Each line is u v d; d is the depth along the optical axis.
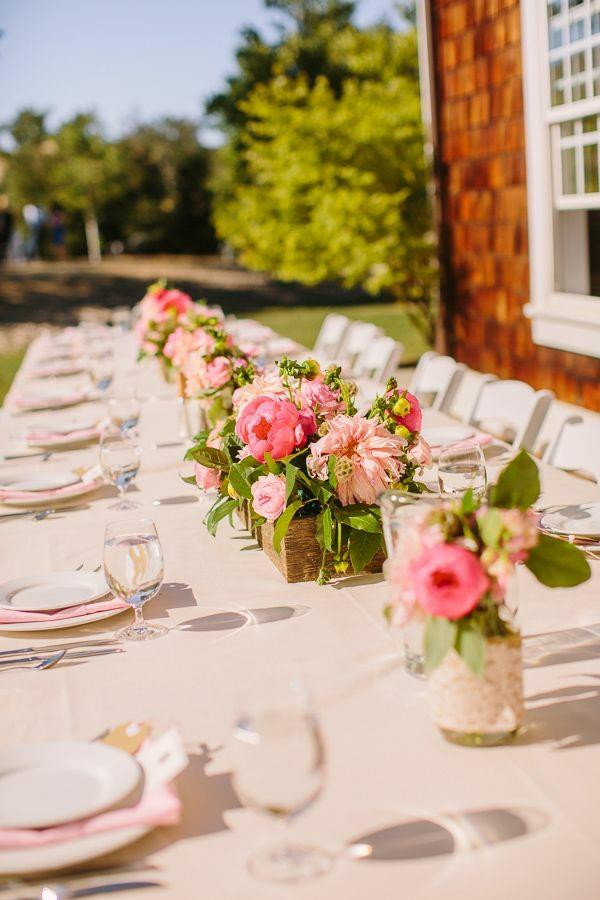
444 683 1.38
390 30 19.75
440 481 2.14
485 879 1.12
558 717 1.45
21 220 26.42
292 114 10.00
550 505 2.53
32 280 20.42
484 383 3.86
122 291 19.19
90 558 2.37
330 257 9.95
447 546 1.32
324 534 2.02
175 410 4.21
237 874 1.15
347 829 1.22
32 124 33.34
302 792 1.07
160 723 1.49
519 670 1.38
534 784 1.29
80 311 17.30
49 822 1.20
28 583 2.13
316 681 1.63
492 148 6.73
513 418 3.64
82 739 1.50
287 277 10.88
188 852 1.19
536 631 1.78
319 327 14.36
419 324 9.86
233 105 19.44
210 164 25.30
